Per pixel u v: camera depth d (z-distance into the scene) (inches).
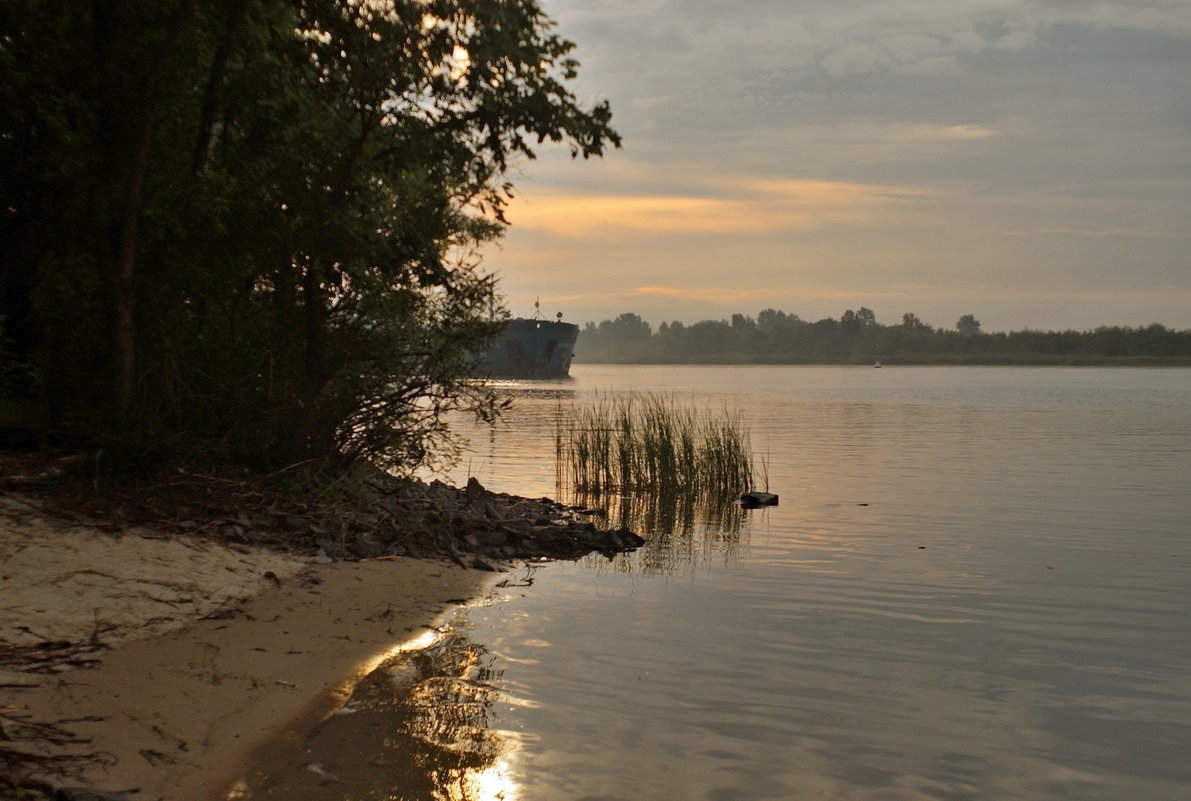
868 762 235.9
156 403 452.4
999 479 911.7
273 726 238.2
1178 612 394.0
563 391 3422.7
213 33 477.7
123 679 244.4
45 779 189.2
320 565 399.9
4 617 266.2
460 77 514.6
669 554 522.3
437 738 239.8
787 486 857.5
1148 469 1002.1
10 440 460.1
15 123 493.7
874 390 4005.9
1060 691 292.5
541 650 322.7
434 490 644.7
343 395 540.4
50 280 488.4
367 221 507.2
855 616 381.4
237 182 482.9
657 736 247.9
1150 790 224.1
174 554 354.3
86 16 466.0
